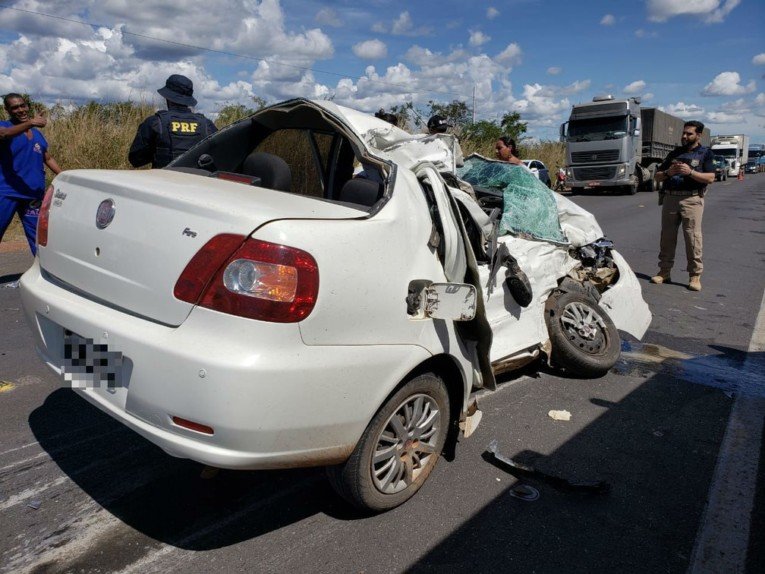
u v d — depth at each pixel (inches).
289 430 87.7
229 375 82.0
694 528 113.0
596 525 112.5
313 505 114.0
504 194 181.9
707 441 147.9
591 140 927.0
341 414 93.1
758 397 176.2
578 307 185.8
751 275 355.3
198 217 89.4
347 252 92.5
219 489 117.5
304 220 90.4
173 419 86.5
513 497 119.9
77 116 510.9
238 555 99.3
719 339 232.1
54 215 113.1
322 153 145.9
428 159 133.8
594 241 210.5
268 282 84.4
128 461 125.6
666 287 319.9
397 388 104.9
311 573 96.2
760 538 110.7
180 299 87.8
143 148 211.8
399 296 100.8
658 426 155.1
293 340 86.0
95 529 104.0
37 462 123.6
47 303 106.2
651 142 1042.7
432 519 111.3
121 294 96.0
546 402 167.0
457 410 125.8
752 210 745.6
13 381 162.1
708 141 1461.6
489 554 102.8
